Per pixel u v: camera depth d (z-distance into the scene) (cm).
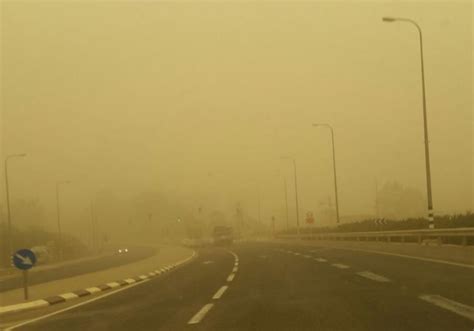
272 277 2195
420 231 3134
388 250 3612
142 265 3816
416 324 1050
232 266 3094
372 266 2411
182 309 1456
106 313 1515
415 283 1683
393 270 2156
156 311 1459
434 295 1402
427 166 3375
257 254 4375
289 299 1499
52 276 3791
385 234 3859
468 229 2578
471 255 2388
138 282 2617
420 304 1276
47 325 1377
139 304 1658
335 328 1059
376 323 1084
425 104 3456
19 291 2225
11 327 1396
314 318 1182
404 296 1418
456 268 2103
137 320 1324
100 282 2570
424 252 2930
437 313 1150
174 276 2752
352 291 1583
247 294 1680
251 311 1329
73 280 2689
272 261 3253
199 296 1730
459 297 1349
